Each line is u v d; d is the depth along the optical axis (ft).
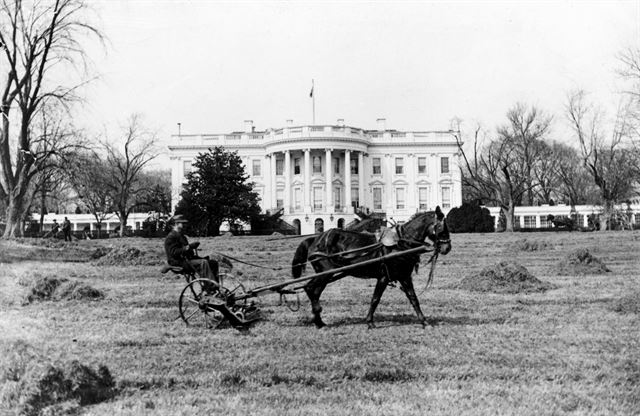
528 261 74.79
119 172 217.36
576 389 19.92
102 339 28.04
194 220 178.70
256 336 28.63
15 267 65.05
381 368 22.25
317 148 233.55
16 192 114.11
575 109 182.60
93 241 126.11
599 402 18.62
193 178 184.24
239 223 193.16
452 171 250.78
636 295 37.50
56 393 18.67
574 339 27.43
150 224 193.06
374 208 250.57
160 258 74.08
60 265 69.72
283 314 35.22
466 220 180.45
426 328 30.19
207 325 31.42
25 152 112.88
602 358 23.95
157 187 210.59
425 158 252.42
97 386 20.03
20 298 41.32
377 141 251.39
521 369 22.39
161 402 18.67
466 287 47.47
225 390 20.03
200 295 31.65
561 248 96.12
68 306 38.65
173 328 30.86
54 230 158.20
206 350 25.72
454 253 89.92
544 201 323.57
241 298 31.42
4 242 95.20
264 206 248.73
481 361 23.65
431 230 30.83
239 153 251.39
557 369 22.35
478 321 32.37
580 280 52.26
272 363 23.34
